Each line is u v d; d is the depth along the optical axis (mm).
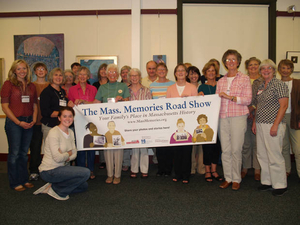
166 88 3336
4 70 4770
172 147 3396
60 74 3152
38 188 2998
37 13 4633
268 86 2695
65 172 2570
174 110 2939
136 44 4504
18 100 2871
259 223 2043
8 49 4758
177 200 2547
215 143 2943
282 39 4668
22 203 2512
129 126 2980
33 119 3086
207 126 2908
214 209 2316
